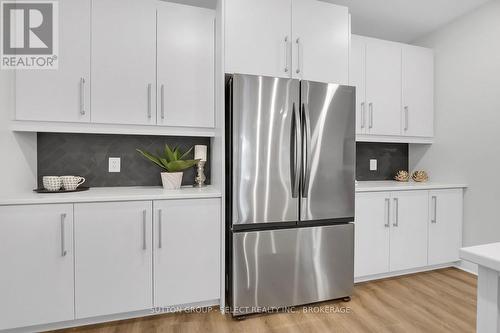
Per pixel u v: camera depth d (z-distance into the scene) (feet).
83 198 5.56
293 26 6.99
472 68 8.61
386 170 10.63
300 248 6.59
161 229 6.04
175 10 6.82
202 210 6.32
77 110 6.20
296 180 6.43
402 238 8.27
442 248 8.76
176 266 6.16
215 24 7.11
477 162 8.52
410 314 6.42
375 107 8.87
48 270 5.43
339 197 6.89
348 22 7.49
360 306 6.79
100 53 6.32
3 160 5.55
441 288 7.75
